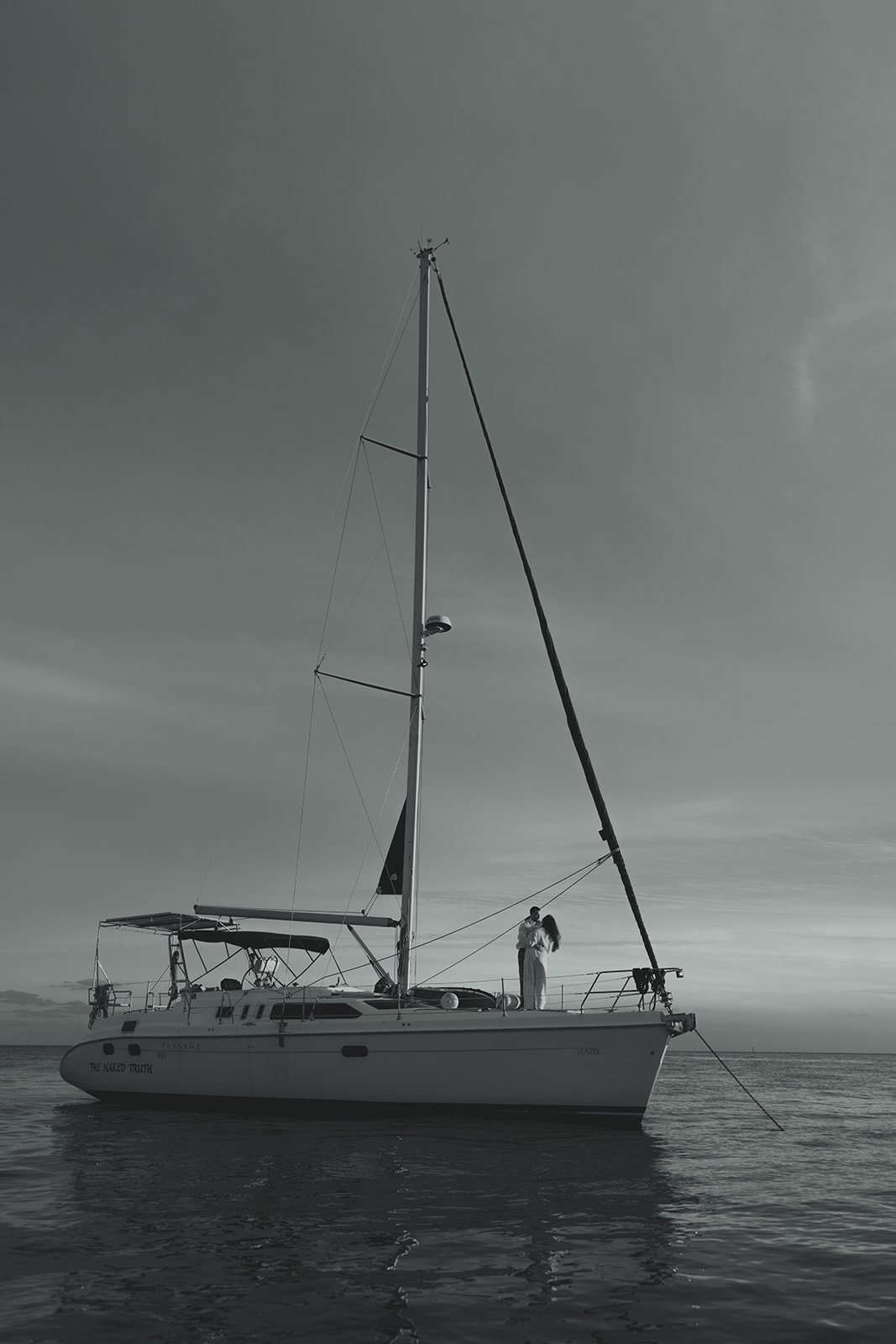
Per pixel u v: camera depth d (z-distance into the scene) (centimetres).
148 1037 1661
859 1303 634
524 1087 1373
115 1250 750
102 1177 1061
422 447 1845
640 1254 747
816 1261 736
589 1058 1341
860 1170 1199
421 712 1706
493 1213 878
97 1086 1714
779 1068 7188
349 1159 1152
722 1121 1873
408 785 1669
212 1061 1586
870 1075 5422
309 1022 1508
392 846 1675
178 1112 1622
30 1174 1080
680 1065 7538
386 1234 798
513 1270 699
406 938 1589
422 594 1770
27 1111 1797
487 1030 1391
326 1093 1480
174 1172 1084
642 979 1373
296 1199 935
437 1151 1206
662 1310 616
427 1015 1434
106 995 1836
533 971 1467
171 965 1802
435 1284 666
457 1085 1406
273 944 1762
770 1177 1123
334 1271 693
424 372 1888
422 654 1739
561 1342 558
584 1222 849
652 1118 1936
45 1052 11931
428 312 1922
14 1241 779
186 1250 749
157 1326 580
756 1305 628
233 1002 1631
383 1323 587
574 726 1565
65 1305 618
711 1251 761
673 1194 980
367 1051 1455
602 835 1484
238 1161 1149
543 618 1669
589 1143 1263
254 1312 605
